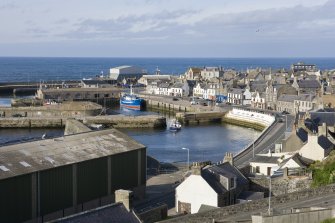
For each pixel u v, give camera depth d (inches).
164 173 5017.2
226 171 3447.3
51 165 3553.2
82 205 3772.1
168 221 2310.5
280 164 4089.6
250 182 3548.2
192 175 3255.4
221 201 3201.3
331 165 3486.7
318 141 4222.4
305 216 2206.0
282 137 6515.8
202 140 7583.7
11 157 3528.5
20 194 3324.3
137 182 4222.4
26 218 3373.5
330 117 5989.2
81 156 3823.8
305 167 3777.1
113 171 4015.8
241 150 6156.5
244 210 2518.5
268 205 2596.0
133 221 1841.8
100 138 4298.7
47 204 3511.3
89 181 3818.9
